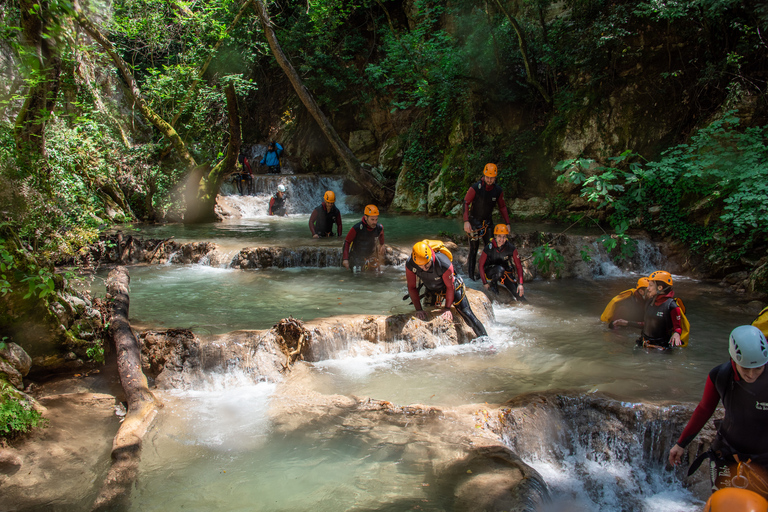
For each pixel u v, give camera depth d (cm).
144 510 327
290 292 812
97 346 538
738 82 1120
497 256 796
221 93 1641
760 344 265
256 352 545
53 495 346
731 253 949
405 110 1983
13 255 477
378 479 353
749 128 988
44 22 483
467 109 1622
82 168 1229
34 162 556
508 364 558
